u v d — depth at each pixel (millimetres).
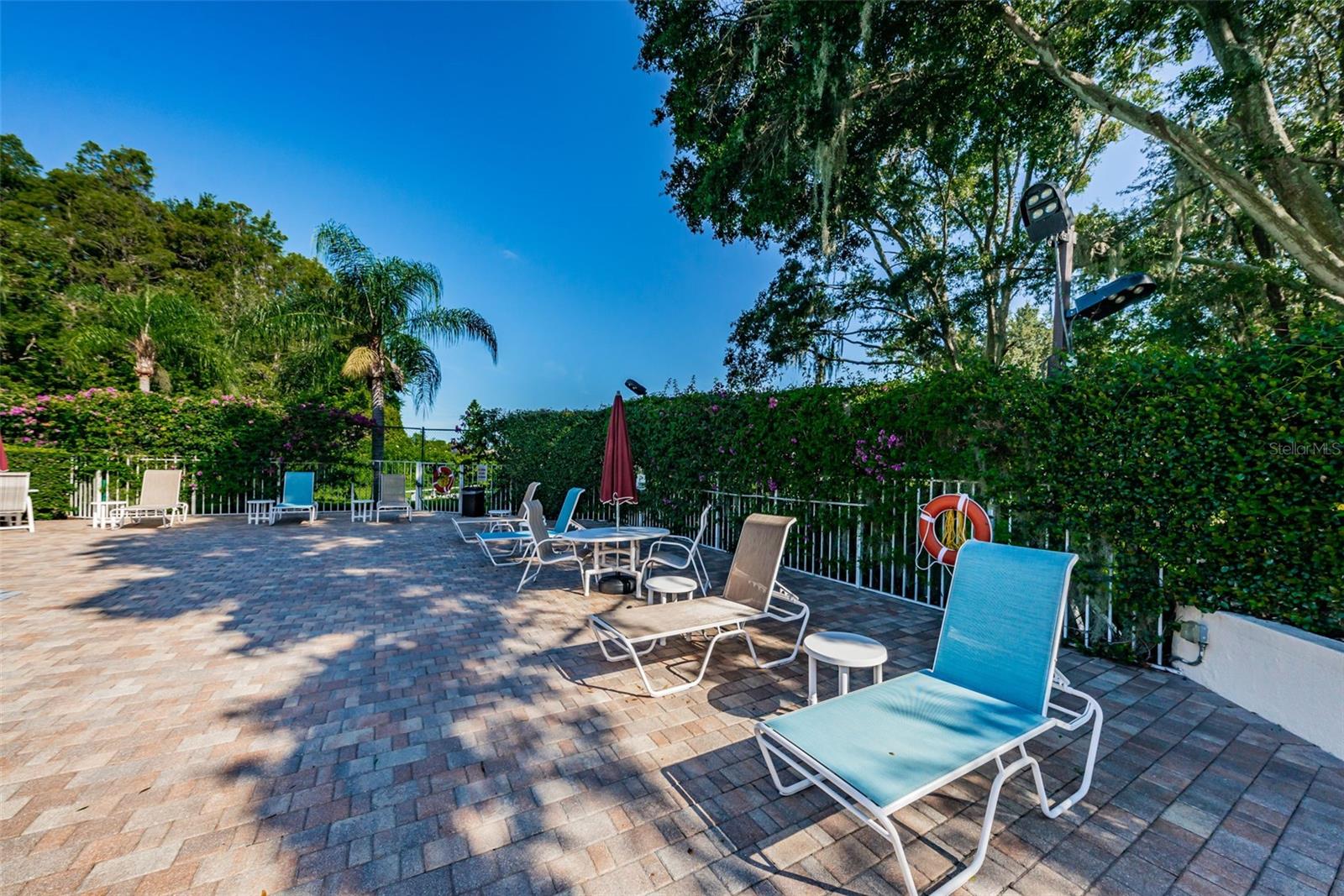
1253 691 3172
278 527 11141
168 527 10617
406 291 13812
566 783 2463
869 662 2721
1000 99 8023
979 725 2117
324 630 4625
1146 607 3809
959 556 2820
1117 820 2207
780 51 6695
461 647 4258
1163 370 3648
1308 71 8062
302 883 1857
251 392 18828
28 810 2229
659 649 4270
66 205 21484
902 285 10484
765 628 4824
